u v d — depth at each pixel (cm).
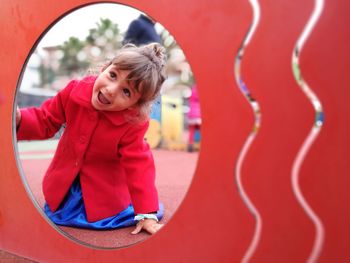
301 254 52
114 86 94
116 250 71
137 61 94
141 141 101
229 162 57
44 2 81
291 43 51
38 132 106
